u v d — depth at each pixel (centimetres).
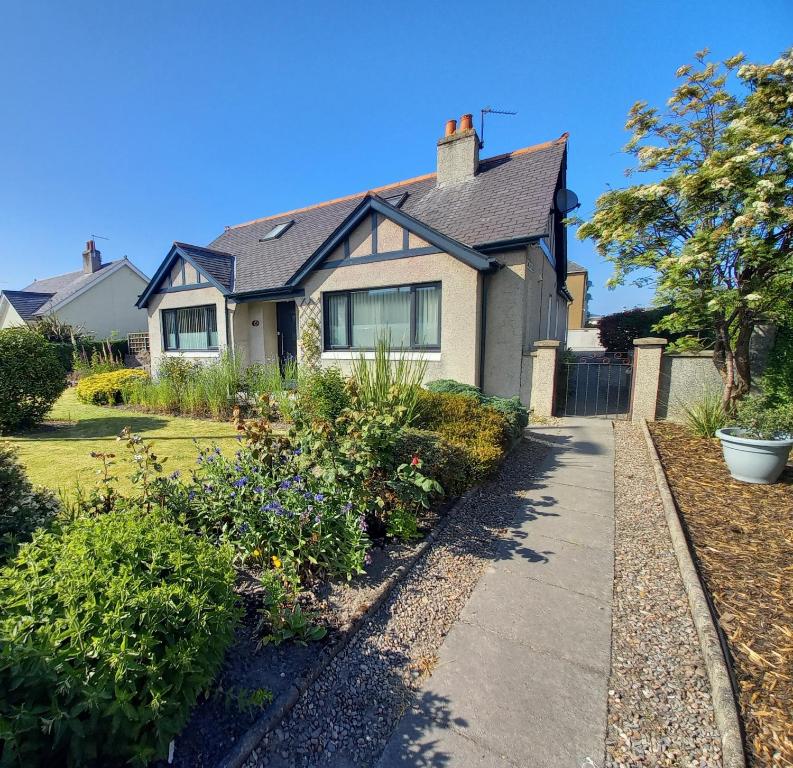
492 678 214
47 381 736
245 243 1486
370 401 485
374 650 232
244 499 302
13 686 127
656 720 188
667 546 338
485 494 455
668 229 633
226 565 209
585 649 233
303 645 225
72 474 480
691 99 611
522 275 845
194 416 856
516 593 285
